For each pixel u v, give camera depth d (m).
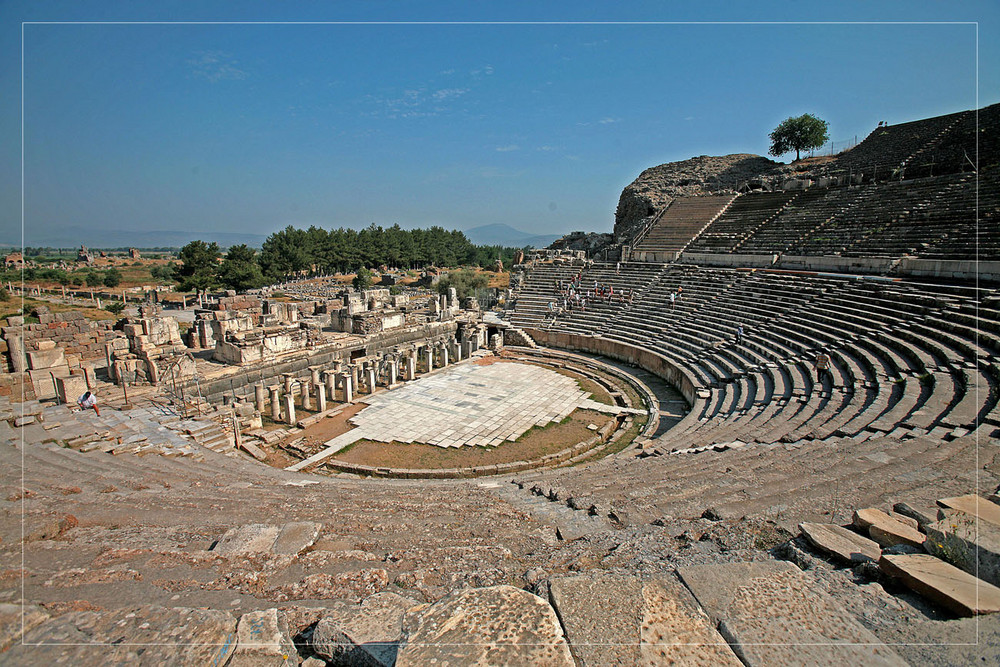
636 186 62.88
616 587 3.93
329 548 6.49
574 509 8.53
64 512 7.70
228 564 5.73
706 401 21.38
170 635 3.67
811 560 4.97
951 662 3.37
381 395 25.30
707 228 43.88
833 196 38.19
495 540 6.98
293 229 111.88
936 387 14.20
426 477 16.81
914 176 38.06
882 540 5.38
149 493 9.25
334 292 70.25
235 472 13.19
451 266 144.00
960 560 4.54
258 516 8.17
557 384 27.61
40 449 13.33
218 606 4.61
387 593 4.32
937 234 26.47
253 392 22.97
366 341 29.12
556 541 6.99
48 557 5.83
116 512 7.99
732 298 31.45
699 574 4.11
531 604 3.63
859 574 4.71
